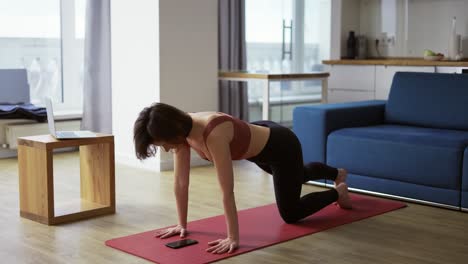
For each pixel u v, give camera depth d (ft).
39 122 19.29
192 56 17.72
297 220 11.86
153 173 16.88
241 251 10.21
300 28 24.54
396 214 12.64
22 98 19.93
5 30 20.10
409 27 22.71
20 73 19.93
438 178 12.98
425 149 13.11
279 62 24.31
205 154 10.28
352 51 23.27
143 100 17.52
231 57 22.08
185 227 11.13
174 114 9.61
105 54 20.03
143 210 13.00
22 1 20.31
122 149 18.34
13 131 18.71
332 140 14.64
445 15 21.77
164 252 10.16
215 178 16.17
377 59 23.30
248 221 12.01
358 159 14.20
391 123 15.90
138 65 17.57
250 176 16.47
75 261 9.86
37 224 11.96
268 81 17.60
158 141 9.50
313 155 15.03
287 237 11.00
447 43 21.80
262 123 11.46
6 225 11.89
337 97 22.93
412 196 13.47
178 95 17.49
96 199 13.03
